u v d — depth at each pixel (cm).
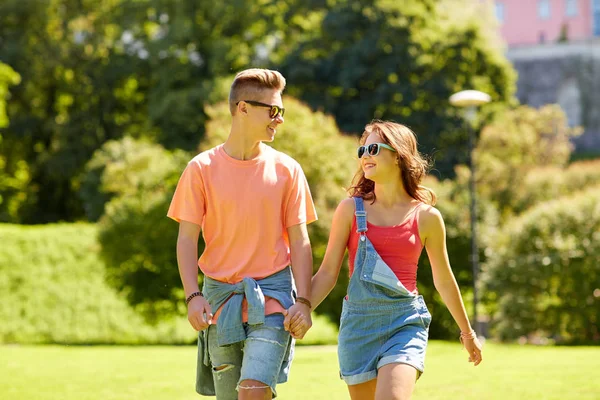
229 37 3375
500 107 3175
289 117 1961
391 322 404
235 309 399
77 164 3509
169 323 2166
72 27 3644
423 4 3139
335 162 1902
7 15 3547
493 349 1392
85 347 1617
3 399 761
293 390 802
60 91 3666
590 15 6225
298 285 406
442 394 760
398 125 423
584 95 5406
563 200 1903
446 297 429
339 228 421
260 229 409
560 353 1224
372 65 3019
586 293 1817
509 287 1869
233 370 416
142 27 3481
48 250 2259
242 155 416
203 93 3069
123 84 3591
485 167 2761
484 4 3478
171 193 2022
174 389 828
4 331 2145
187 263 406
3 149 3662
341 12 3062
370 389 408
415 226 414
